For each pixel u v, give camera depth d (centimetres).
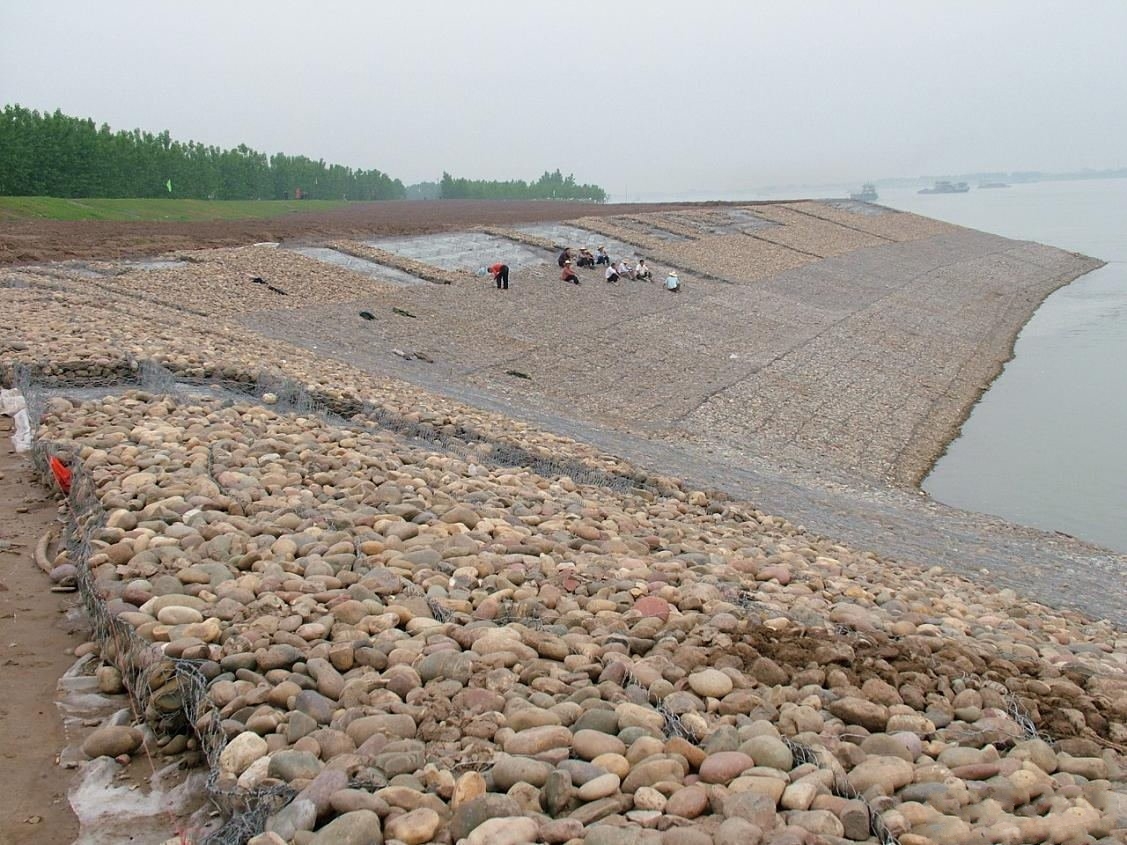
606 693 521
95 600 622
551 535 847
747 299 3678
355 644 548
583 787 422
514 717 478
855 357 3042
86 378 1312
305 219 5731
